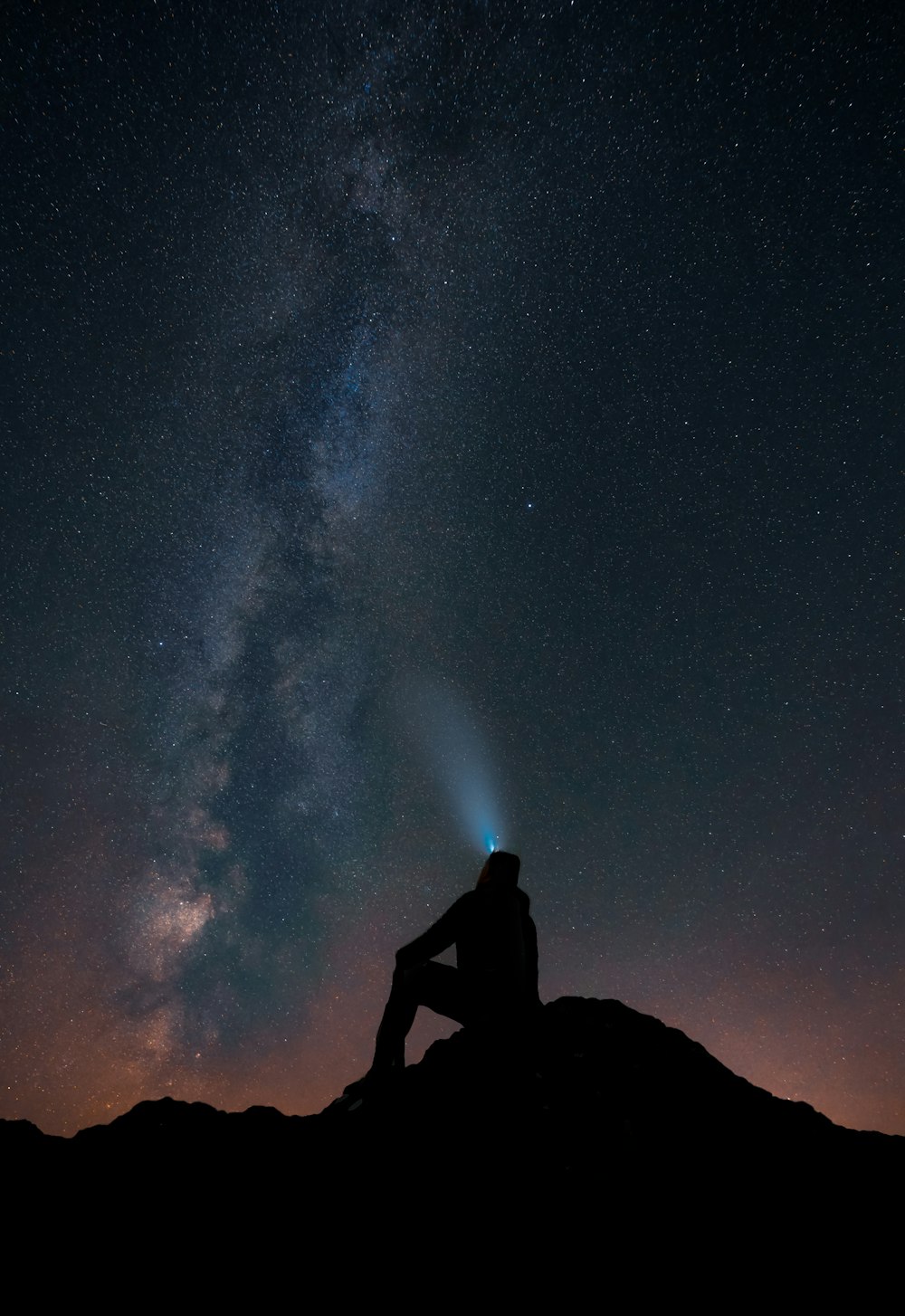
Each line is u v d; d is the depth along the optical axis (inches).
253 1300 86.4
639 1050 120.2
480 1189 98.2
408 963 126.7
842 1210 97.3
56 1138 111.4
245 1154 107.0
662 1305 85.7
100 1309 85.3
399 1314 84.5
